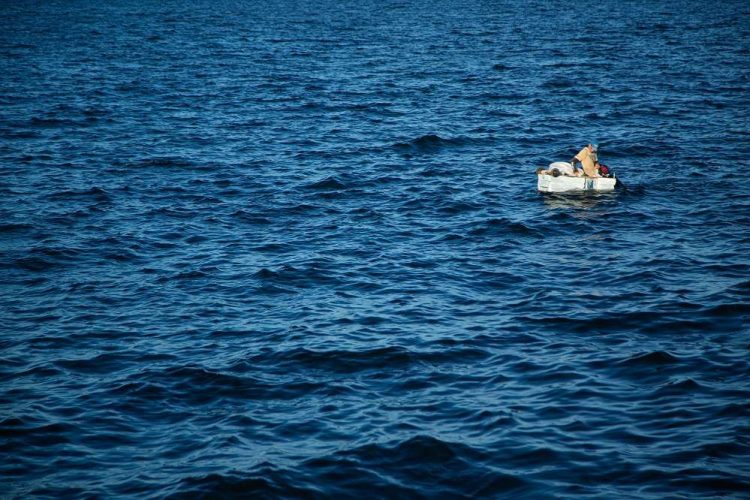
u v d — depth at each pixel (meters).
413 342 20.88
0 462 16.02
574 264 26.28
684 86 59.06
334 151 42.12
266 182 36.72
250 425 17.23
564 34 99.88
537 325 21.75
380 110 52.81
